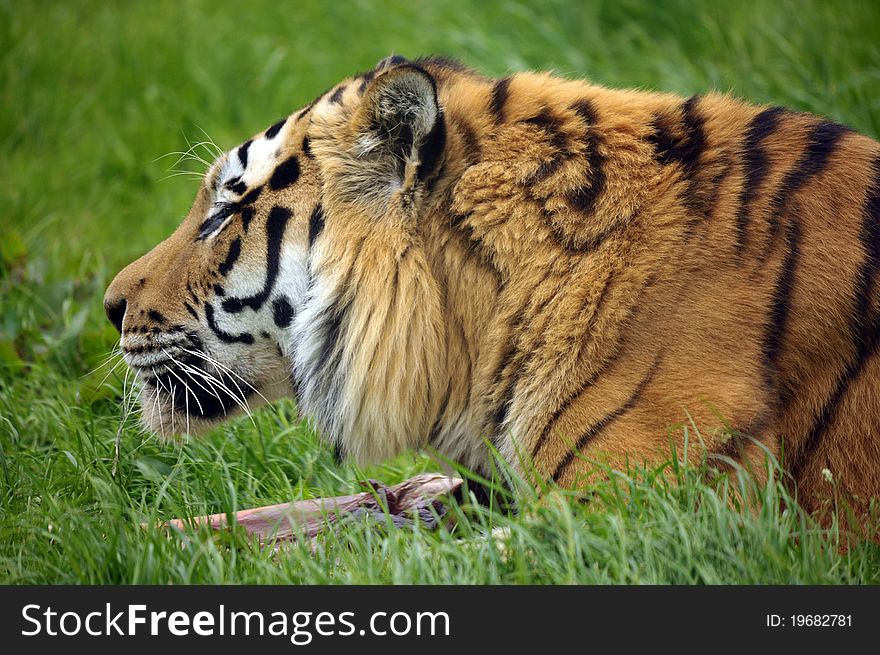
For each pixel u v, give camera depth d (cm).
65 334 1191
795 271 754
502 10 1808
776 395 746
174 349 889
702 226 771
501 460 760
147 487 946
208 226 884
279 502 905
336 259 823
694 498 709
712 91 872
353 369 826
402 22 1888
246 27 1998
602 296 770
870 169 777
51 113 1836
